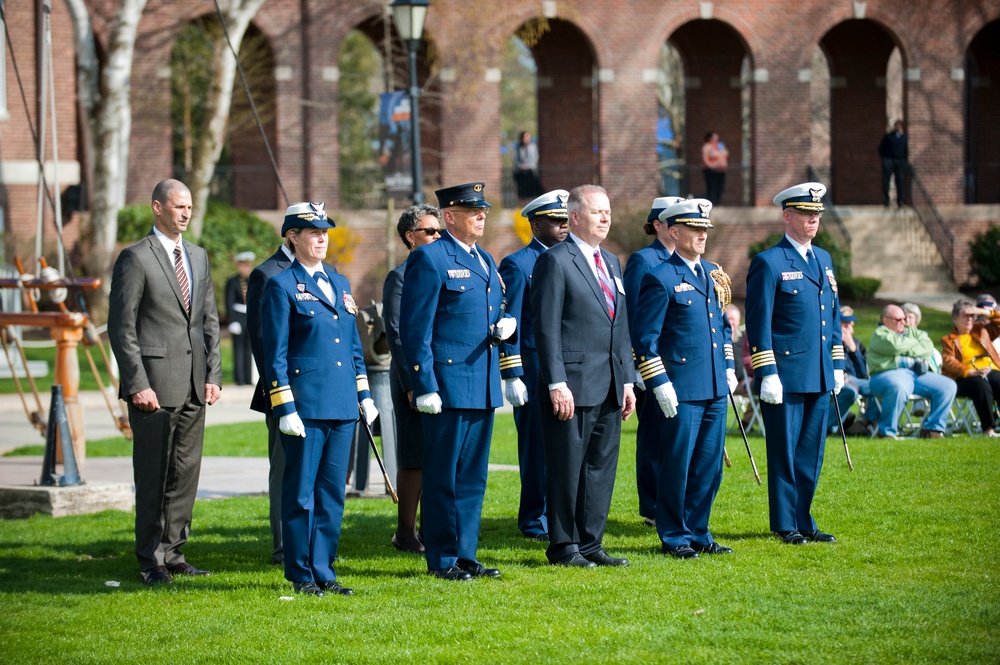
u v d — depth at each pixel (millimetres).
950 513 9438
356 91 51219
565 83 38844
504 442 15641
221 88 29703
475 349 8016
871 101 39125
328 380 7688
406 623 6770
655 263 9578
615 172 35000
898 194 35688
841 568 7895
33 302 14578
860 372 14977
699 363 8523
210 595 7680
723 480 11547
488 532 9727
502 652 6195
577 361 8133
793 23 35219
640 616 6801
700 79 39156
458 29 34000
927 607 6809
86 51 27875
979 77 39594
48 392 22359
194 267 8688
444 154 34438
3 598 7645
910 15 35250
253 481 12906
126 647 6496
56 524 10227
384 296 9234
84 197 33281
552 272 8133
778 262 8906
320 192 34438
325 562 7766
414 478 9125
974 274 34531
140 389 8141
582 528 8328
